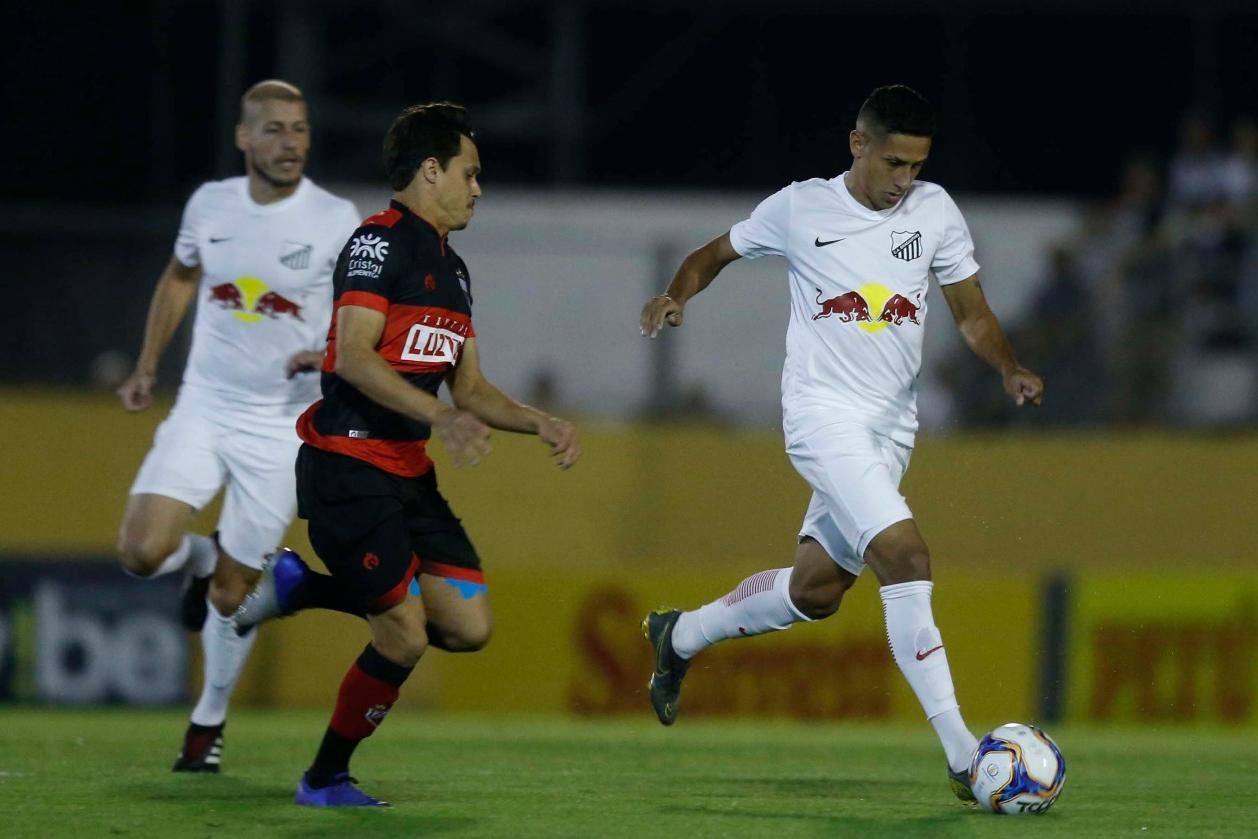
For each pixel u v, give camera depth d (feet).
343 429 64.08
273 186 83.97
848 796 71.46
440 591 67.26
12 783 73.87
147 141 199.00
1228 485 156.04
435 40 213.25
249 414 83.56
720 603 76.13
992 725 132.05
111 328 156.66
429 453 156.15
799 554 73.10
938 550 156.35
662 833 60.80
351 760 86.69
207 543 83.05
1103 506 156.35
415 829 61.26
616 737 106.32
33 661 136.67
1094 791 74.95
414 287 63.82
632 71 219.61
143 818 63.82
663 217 173.78
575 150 204.85
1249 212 163.32
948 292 72.90
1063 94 216.74
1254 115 213.25
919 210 70.85
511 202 175.01
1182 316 160.35
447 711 137.80
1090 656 136.05
